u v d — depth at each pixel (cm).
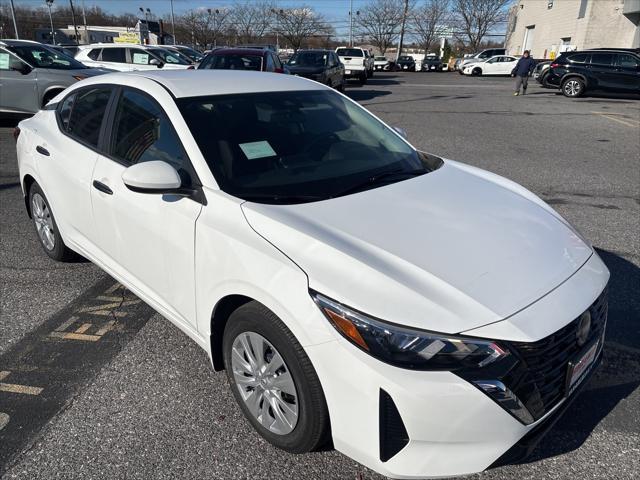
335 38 7150
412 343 181
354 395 188
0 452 233
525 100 1723
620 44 3011
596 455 234
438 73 4138
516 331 186
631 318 344
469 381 180
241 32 5794
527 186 654
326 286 195
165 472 224
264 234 221
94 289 382
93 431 246
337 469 226
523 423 190
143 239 278
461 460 187
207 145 264
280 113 309
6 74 980
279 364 217
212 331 247
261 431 237
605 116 1314
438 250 217
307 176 272
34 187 406
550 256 228
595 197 608
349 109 352
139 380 282
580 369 212
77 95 369
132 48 1630
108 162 308
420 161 329
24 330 329
